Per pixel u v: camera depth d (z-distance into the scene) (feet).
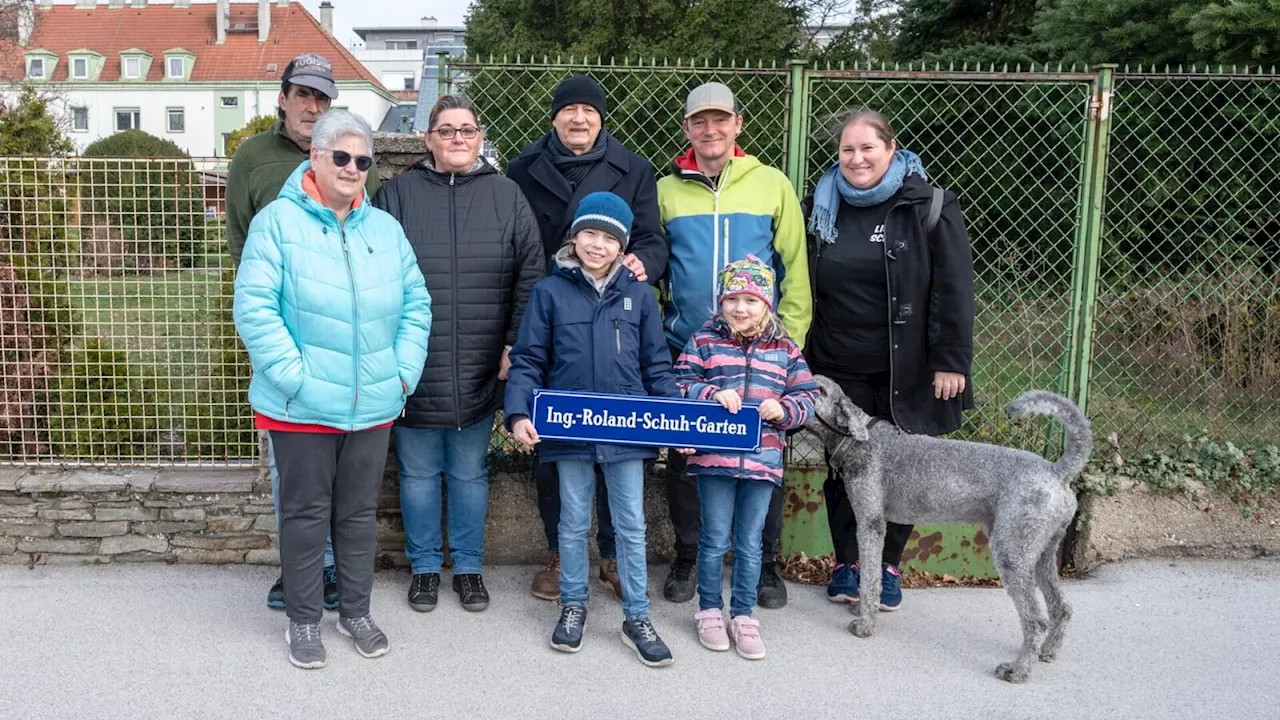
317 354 10.81
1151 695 11.12
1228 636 12.75
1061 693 11.15
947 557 14.82
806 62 14.47
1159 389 17.76
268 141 12.96
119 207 14.94
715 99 12.66
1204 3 24.21
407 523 13.20
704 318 13.10
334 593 12.90
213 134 171.01
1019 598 11.39
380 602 13.38
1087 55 27.48
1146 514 15.38
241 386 15.35
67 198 14.98
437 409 12.55
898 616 13.38
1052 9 30.99
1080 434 11.25
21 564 14.33
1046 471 11.44
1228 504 15.44
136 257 15.14
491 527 14.99
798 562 15.08
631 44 65.21
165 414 15.57
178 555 14.46
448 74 14.87
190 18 179.01
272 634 12.16
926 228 12.74
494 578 14.46
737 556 12.19
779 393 12.05
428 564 13.21
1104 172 14.71
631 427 11.62
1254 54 22.45
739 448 11.58
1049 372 15.94
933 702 10.87
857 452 12.56
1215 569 15.07
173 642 11.85
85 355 15.16
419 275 11.92
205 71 171.12
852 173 12.72
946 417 13.30
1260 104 22.77
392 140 14.17
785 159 14.80
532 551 15.07
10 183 14.87
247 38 175.22
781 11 69.62
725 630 12.32
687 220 13.17
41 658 11.33
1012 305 16.39
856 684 11.28
